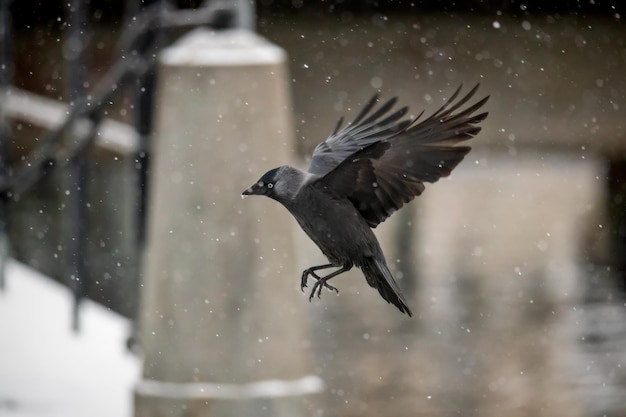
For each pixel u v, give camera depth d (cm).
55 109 1902
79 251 1423
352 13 2664
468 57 2717
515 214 2761
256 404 1136
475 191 2814
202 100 1147
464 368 1758
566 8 2727
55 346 1333
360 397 1641
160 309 1154
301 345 1162
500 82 2753
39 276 1684
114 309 1698
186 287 1147
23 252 1845
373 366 1769
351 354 1827
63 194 1839
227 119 1145
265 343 1145
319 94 2661
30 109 1922
